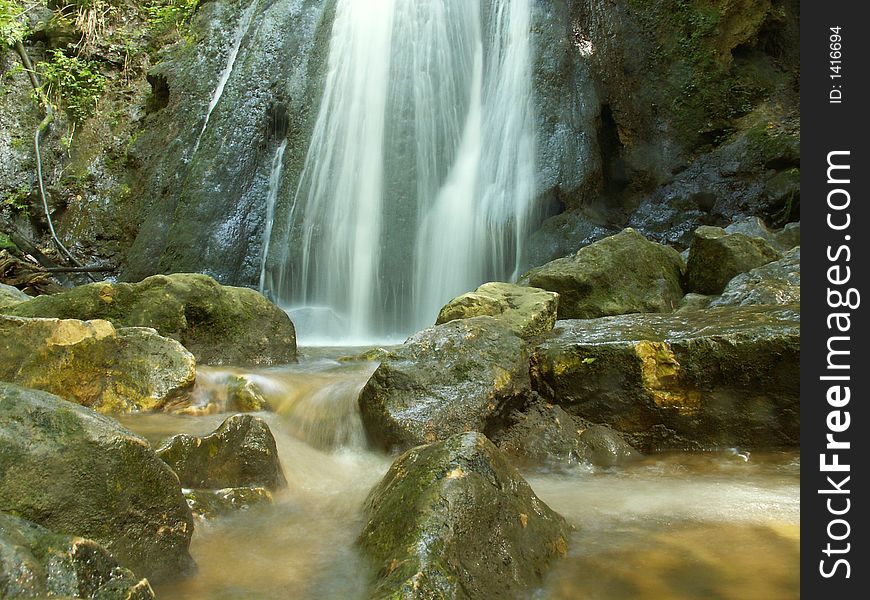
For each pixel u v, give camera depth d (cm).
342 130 1258
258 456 370
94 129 1659
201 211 1302
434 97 1226
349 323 1166
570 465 464
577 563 294
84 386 501
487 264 1111
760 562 296
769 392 468
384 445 469
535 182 1095
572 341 527
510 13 1216
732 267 775
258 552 304
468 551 265
